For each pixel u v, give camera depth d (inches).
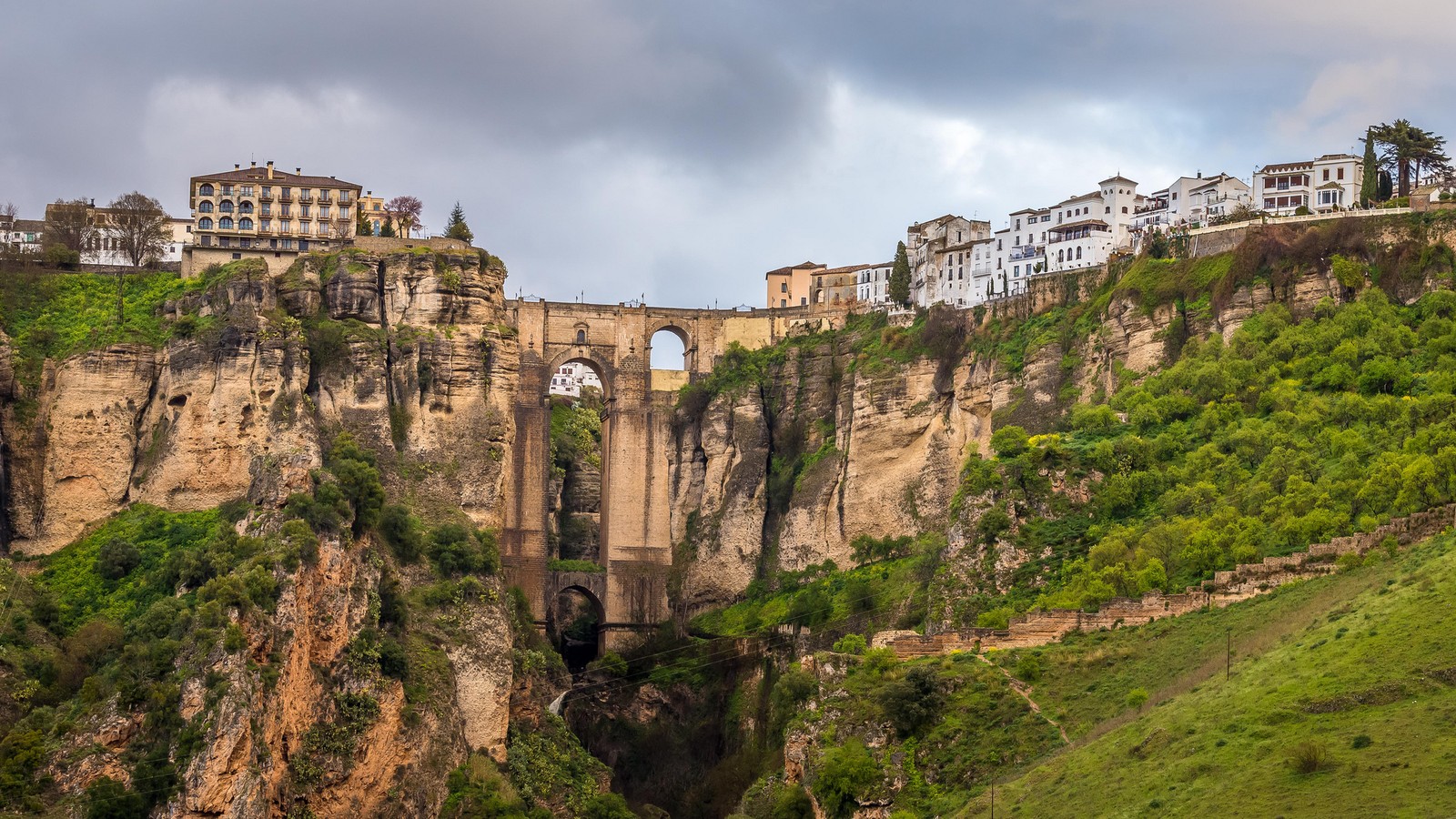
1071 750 6245.1
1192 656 6633.9
